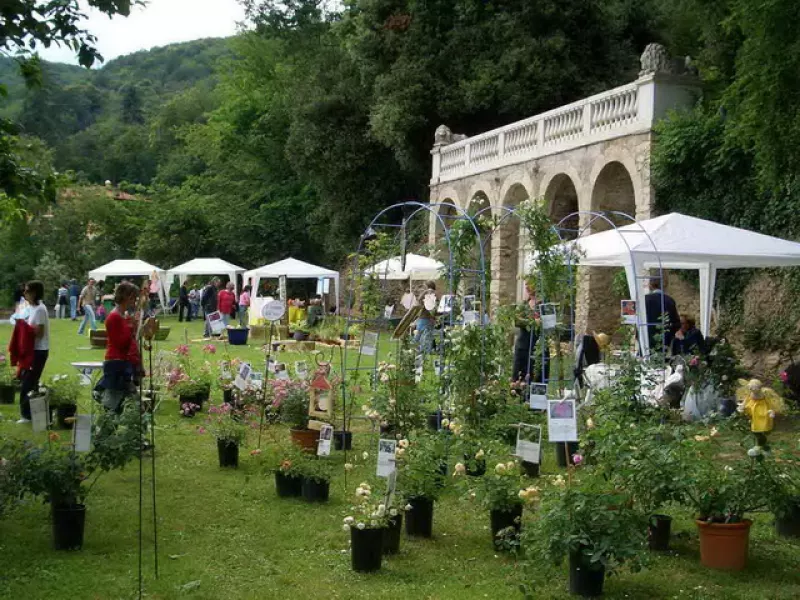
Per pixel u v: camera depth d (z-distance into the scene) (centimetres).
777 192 1430
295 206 4222
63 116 8038
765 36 1215
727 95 1341
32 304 1152
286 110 4006
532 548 554
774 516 671
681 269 1742
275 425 1085
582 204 1978
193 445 1030
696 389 1067
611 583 579
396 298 2578
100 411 856
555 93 2697
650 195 1719
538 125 2192
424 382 1098
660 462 604
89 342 2392
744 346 1586
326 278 2725
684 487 598
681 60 1748
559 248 1187
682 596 555
